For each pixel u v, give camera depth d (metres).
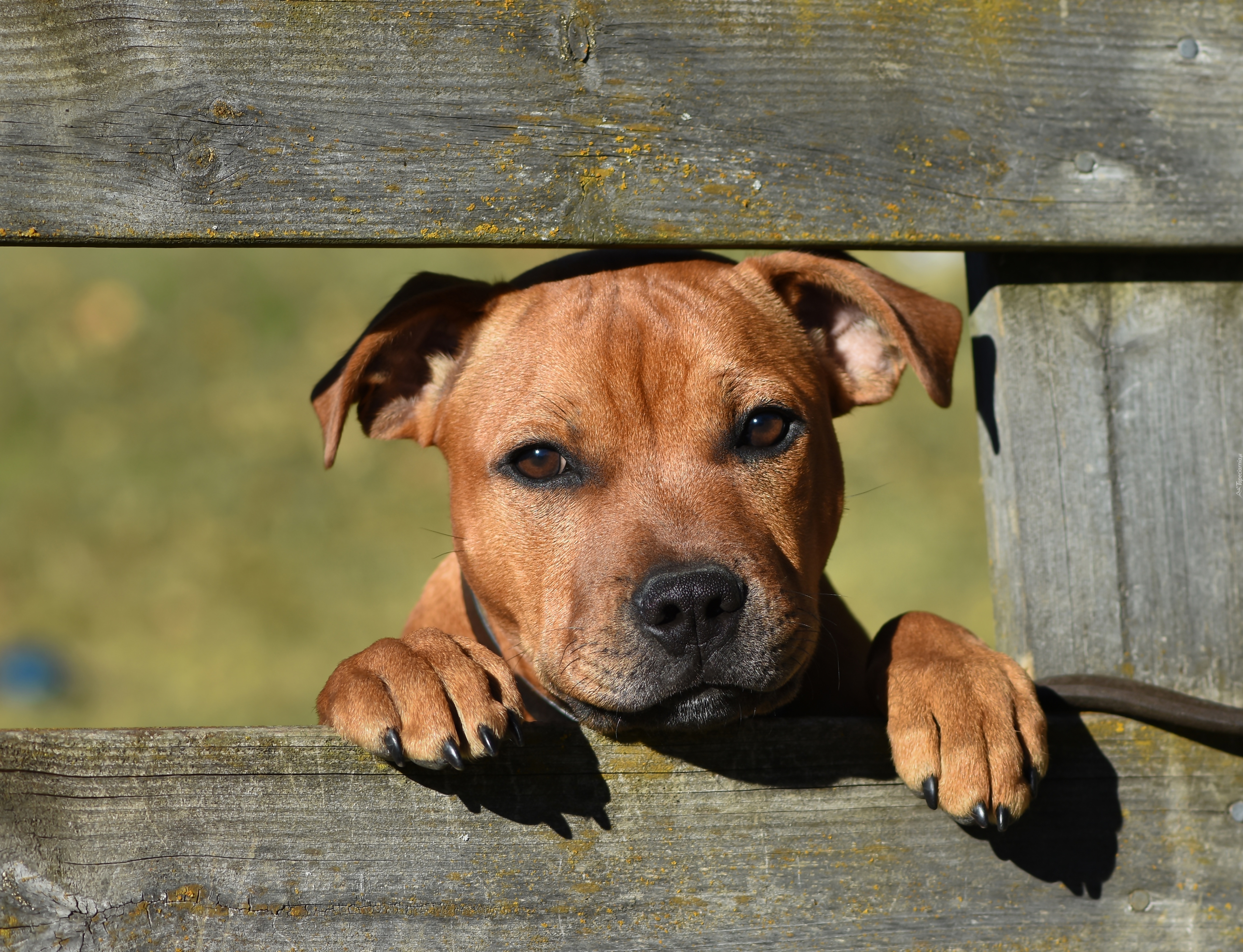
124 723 9.12
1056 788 3.29
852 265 4.17
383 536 11.82
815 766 3.22
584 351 3.88
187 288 14.57
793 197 3.39
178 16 3.13
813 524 4.05
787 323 4.27
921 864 3.24
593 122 3.30
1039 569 3.61
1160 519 3.63
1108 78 3.50
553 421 3.82
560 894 3.12
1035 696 3.27
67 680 9.70
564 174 3.30
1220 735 3.32
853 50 3.40
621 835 3.14
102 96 3.12
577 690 3.52
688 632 3.37
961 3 3.44
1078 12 3.49
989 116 3.46
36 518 11.75
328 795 3.06
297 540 11.70
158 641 10.38
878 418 13.47
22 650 10.05
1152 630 3.61
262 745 3.04
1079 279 3.63
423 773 3.10
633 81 3.31
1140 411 3.64
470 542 4.09
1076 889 3.28
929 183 3.44
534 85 3.27
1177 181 3.52
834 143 3.40
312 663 10.09
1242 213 3.54
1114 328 3.64
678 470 3.80
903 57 3.42
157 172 3.14
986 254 3.66
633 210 3.33
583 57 3.29
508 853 3.11
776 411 3.94
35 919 2.94
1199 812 3.32
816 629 3.71
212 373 13.66
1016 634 3.67
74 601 10.84
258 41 3.17
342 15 3.19
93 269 14.73
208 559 11.40
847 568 11.43
